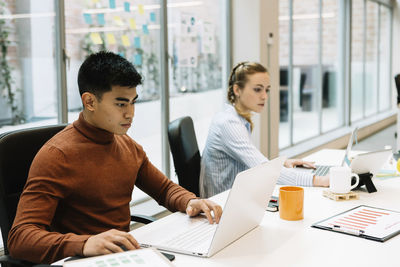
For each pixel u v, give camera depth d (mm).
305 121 6098
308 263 1173
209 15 4035
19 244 1243
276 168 1437
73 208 1450
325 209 1648
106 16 3062
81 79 1402
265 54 4285
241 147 2152
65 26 2773
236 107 2318
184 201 1604
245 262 1183
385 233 1371
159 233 1387
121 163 1557
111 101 1368
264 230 1431
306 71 5992
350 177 1771
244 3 4199
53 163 1373
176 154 2062
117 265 1051
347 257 1208
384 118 9023
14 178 1499
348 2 7289
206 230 1403
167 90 3584
